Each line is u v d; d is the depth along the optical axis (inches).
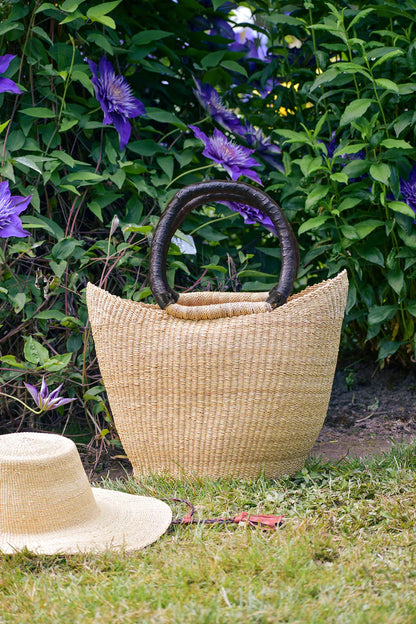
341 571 55.8
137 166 99.8
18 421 100.6
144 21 114.5
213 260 108.6
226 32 120.1
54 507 61.7
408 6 101.8
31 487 61.0
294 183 110.6
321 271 119.0
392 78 107.3
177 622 48.2
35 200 94.0
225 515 68.2
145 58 114.7
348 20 108.0
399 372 121.0
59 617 50.2
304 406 78.2
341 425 109.0
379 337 121.5
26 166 95.3
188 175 108.3
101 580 55.6
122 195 101.2
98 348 80.4
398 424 107.4
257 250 120.3
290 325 75.6
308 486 77.7
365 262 110.8
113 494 71.8
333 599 51.6
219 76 117.4
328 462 87.2
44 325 93.8
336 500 71.6
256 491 74.4
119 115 99.8
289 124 120.6
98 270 103.4
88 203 101.7
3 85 92.4
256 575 55.4
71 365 94.7
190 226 106.1
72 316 95.0
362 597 52.1
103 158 103.0
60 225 103.3
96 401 96.9
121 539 61.8
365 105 94.7
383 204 99.7
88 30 102.3
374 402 116.3
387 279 109.9
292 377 76.3
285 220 78.2
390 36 104.0
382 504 69.3
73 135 104.3
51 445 63.3
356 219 111.7
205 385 75.9
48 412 103.7
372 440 101.7
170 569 56.4
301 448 80.7
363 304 118.6
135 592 52.8
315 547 59.4
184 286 109.3
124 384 78.5
